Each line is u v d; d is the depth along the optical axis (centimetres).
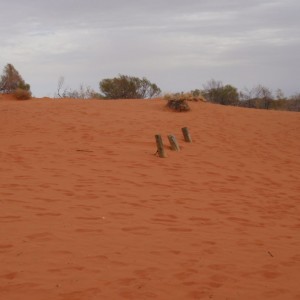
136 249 608
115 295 464
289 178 1227
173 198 925
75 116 2156
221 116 2295
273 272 562
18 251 568
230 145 1684
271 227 784
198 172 1212
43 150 1380
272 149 1653
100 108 2427
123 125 1961
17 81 4125
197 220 784
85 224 701
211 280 522
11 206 770
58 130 1816
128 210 805
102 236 651
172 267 553
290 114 2428
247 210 888
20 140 1569
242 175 1224
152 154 1397
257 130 1998
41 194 866
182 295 476
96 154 1348
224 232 727
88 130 1825
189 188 1030
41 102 2769
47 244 599
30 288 467
